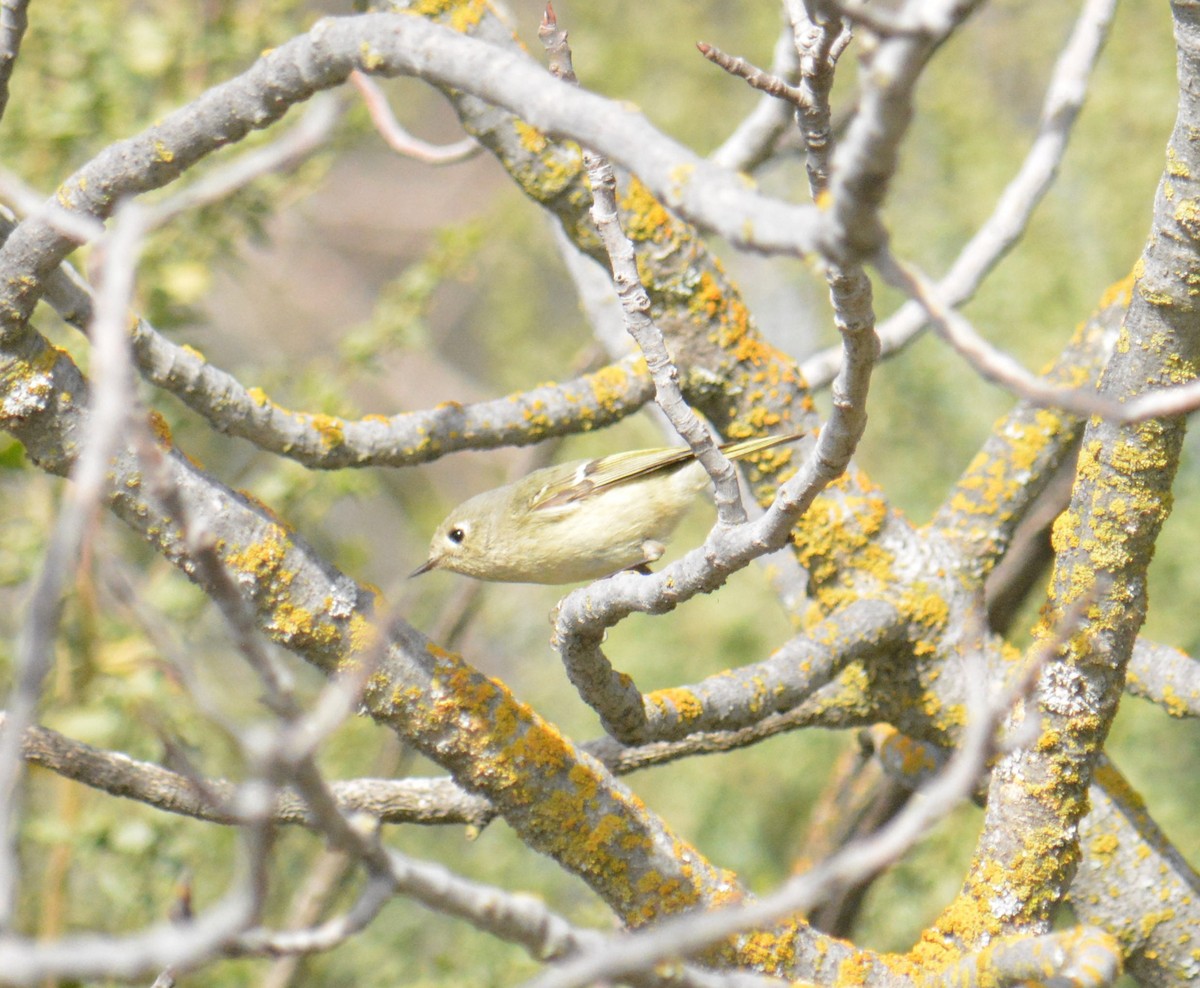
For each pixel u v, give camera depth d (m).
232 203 13.55
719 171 4.48
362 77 11.31
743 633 16.69
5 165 13.05
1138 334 7.20
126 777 7.51
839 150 4.05
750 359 9.52
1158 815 13.66
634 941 4.15
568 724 17.08
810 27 6.08
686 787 16.27
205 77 14.18
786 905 4.13
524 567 10.81
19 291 6.89
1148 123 15.70
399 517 21.56
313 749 3.96
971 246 10.48
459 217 24.44
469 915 4.86
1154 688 9.05
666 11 19.73
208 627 14.57
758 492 9.62
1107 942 5.84
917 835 4.41
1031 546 11.32
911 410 16.59
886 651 9.05
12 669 12.45
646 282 9.30
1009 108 19.16
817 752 16.59
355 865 12.47
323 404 13.38
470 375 25.34
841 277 5.14
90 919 13.62
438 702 7.49
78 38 13.34
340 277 24.80
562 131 4.96
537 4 23.56
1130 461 7.18
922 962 7.72
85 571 11.85
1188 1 6.48
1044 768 7.60
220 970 12.75
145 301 13.27
